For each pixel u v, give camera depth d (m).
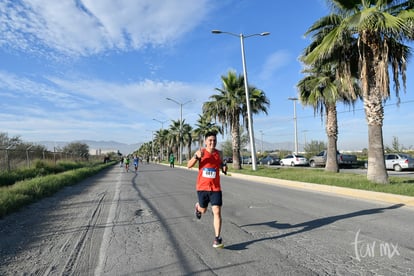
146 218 7.62
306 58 13.30
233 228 6.46
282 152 71.25
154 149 125.50
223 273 4.13
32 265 4.57
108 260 4.73
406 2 12.02
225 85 27.67
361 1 12.34
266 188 13.87
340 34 11.80
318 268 4.24
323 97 19.11
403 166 24.91
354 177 15.38
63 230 6.61
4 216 8.07
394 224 6.64
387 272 4.08
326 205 9.08
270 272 4.13
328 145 20.45
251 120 24.36
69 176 18.20
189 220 7.29
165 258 4.75
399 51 12.43
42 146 32.38
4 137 30.41
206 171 5.26
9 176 15.95
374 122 12.69
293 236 5.80
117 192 13.17
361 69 12.78
